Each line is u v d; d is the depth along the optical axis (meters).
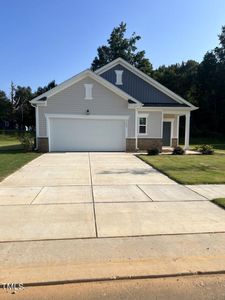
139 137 21.08
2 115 68.44
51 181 9.02
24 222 5.22
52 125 19.38
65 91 19.23
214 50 50.41
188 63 57.00
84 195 7.22
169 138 23.94
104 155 17.06
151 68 46.25
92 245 4.27
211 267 3.64
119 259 3.83
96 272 3.51
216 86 48.94
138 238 4.53
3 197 7.00
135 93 21.98
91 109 19.52
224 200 6.61
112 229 4.89
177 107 21.06
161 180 9.26
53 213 5.75
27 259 3.83
